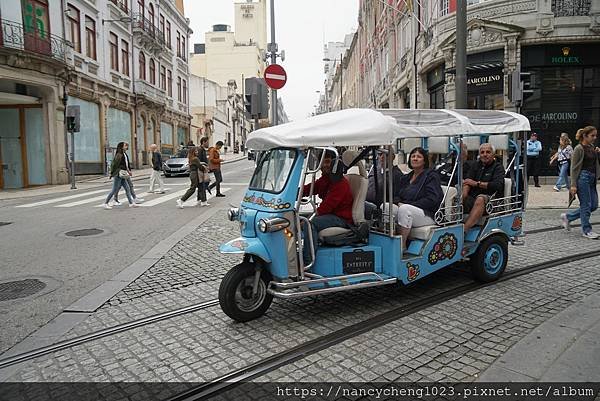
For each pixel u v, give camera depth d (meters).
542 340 4.06
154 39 35.44
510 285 5.73
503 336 4.24
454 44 17.97
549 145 17.22
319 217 5.04
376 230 5.29
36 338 4.46
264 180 5.05
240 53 91.94
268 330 4.54
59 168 22.67
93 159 26.64
